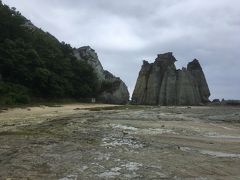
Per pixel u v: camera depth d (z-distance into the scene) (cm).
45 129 2786
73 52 10900
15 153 1741
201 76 13812
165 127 3186
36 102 7088
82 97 9750
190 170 1479
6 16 7656
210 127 3319
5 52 7100
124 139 2355
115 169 1462
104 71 12838
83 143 2116
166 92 13162
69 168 1462
